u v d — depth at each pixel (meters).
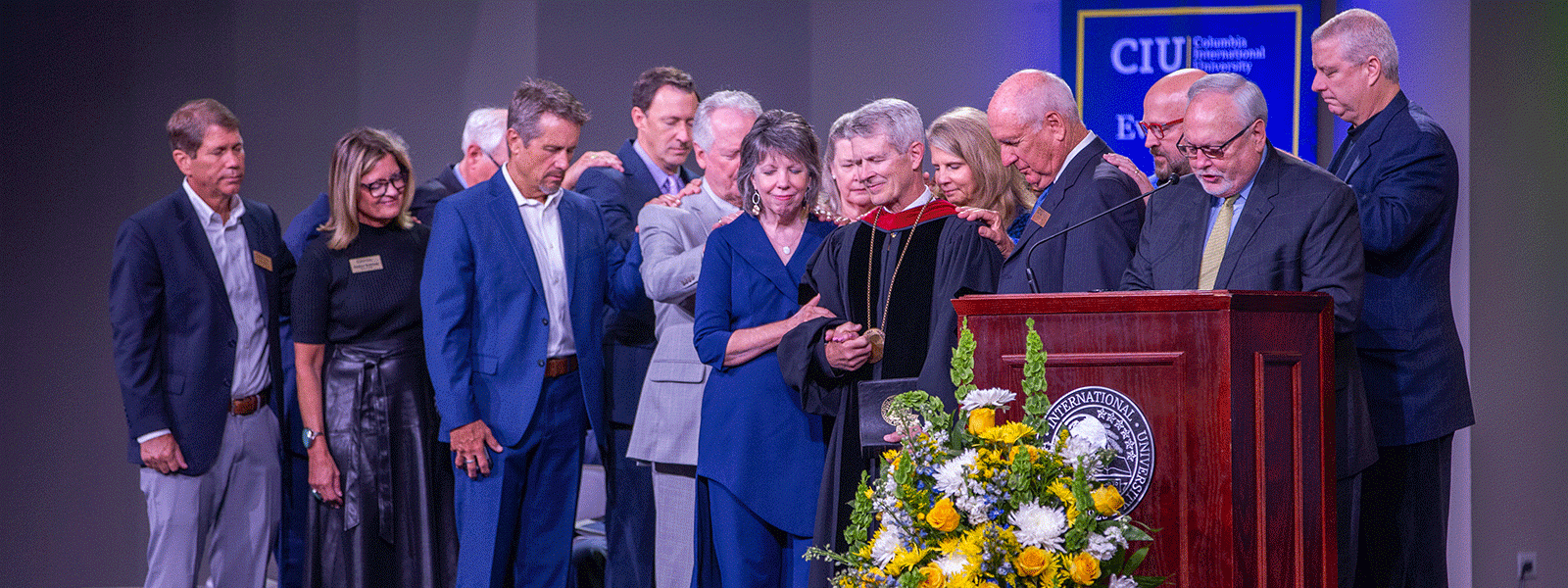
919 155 3.12
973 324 2.29
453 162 5.52
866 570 2.31
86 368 5.58
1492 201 4.27
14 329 5.58
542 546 3.65
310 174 5.57
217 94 5.60
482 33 5.49
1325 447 2.25
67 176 5.63
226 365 3.86
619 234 4.16
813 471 3.13
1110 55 4.97
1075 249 3.03
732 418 3.16
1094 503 2.08
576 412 3.72
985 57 5.18
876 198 3.11
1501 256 4.27
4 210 5.62
